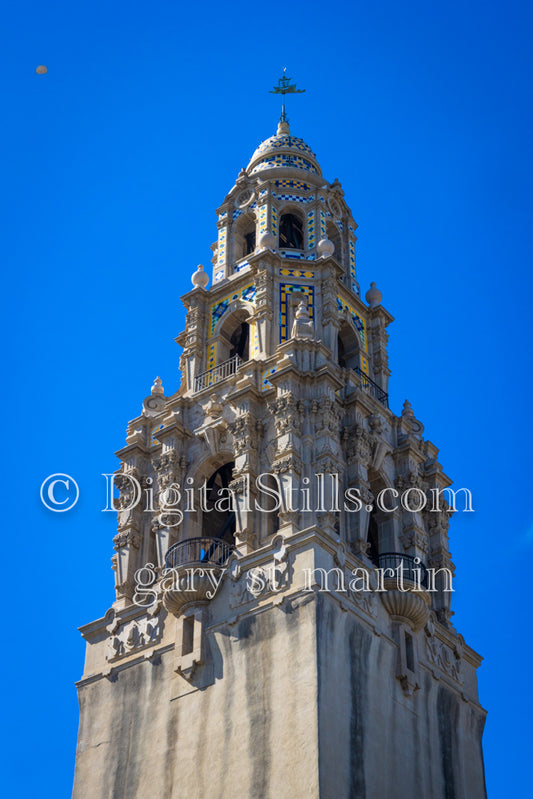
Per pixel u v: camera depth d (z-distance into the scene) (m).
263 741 58.94
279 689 59.75
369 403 73.56
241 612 63.25
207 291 79.19
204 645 63.72
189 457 72.44
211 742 60.91
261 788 57.75
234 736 60.19
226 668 62.44
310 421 68.12
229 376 73.06
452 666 69.50
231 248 81.50
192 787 60.34
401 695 63.94
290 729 58.28
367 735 60.06
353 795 57.47
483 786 67.50
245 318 77.62
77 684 68.06
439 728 65.81
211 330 77.88
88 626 69.56
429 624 68.69
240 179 83.94
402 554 68.25
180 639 64.69
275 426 68.44
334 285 76.19
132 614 68.12
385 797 59.34
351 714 59.72
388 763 60.69
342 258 82.31
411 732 63.44
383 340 79.62
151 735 63.53
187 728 62.25
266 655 61.19
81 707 67.31
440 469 75.38
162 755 62.50
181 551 67.69
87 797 63.94
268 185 81.69
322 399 68.56
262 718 59.66
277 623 61.62
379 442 72.44
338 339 78.31
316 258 77.88
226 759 59.81
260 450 69.31
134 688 65.75
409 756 62.44
